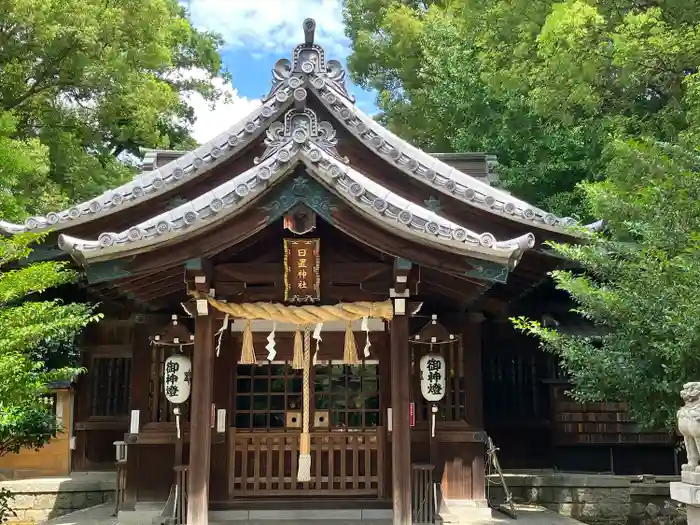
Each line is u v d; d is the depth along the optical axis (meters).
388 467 8.82
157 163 12.27
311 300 7.89
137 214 9.90
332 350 9.10
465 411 9.37
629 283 7.36
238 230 7.21
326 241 7.93
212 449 8.73
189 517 7.30
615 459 12.51
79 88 18.34
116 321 12.59
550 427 12.47
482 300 10.23
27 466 12.66
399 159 9.73
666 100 12.94
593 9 11.44
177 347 9.26
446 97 18.06
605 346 7.82
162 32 19.66
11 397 7.24
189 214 6.98
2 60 16.25
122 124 21.53
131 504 9.03
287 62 10.45
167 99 20.12
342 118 9.80
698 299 6.43
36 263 9.10
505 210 9.55
